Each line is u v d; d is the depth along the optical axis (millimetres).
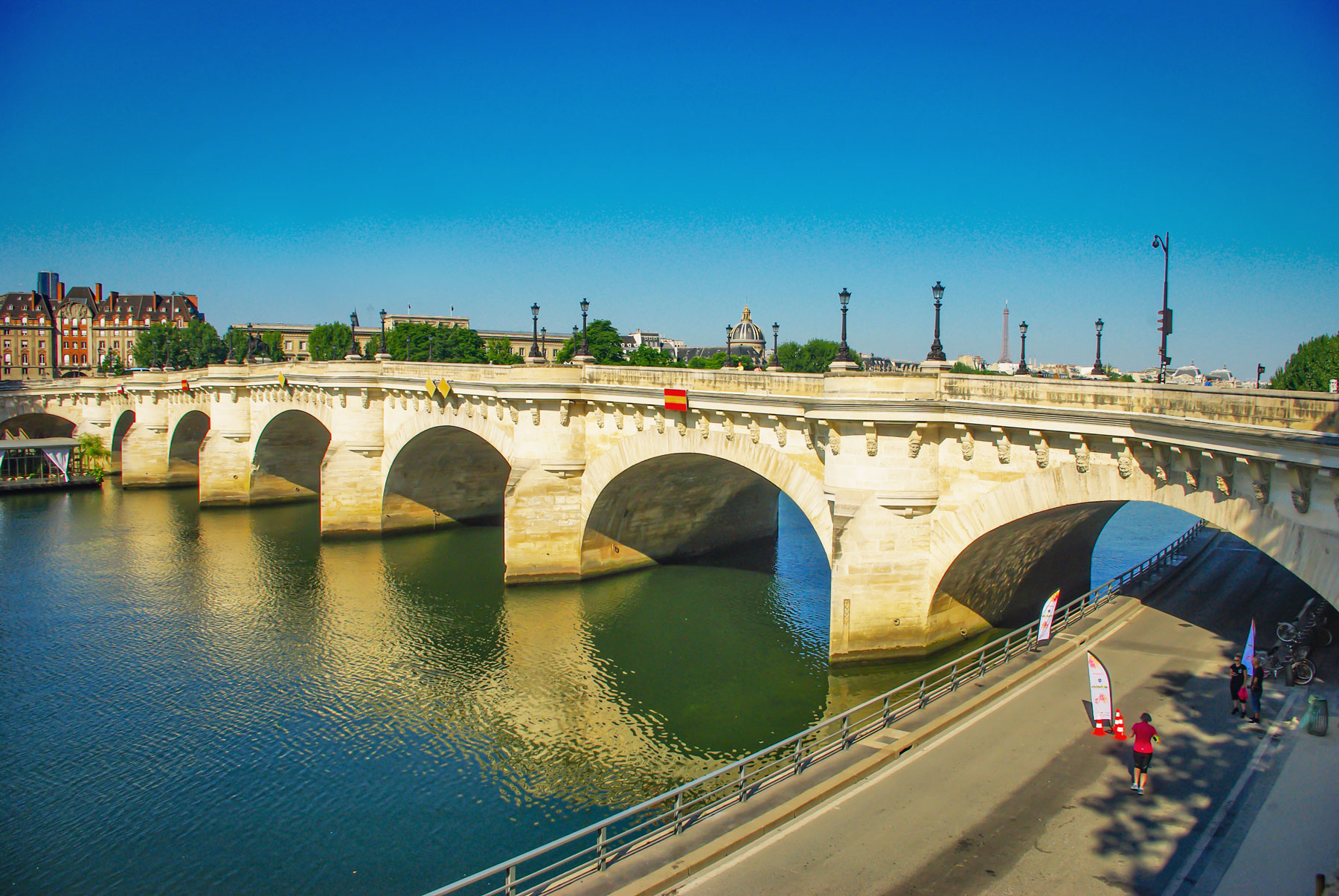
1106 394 30797
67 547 73562
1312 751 25219
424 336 153000
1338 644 35062
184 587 60062
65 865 28312
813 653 45375
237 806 31781
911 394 36656
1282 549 24469
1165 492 29141
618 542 61000
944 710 28234
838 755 25312
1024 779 24125
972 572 40750
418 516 78375
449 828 30312
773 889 19359
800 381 41562
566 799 32031
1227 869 19734
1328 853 20219
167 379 109312
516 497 57312
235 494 95688
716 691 40656
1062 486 32656
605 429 55344
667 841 21031
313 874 27750
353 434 75562
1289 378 76812
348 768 34438
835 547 38562
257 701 40656
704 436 47375
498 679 42750
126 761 35062
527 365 56812
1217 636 36312
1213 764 24750
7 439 125125
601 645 47000
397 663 45031
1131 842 20984
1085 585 52094
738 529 69938
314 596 57188
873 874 19859
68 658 46250
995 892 19156
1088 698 29547
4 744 36562
